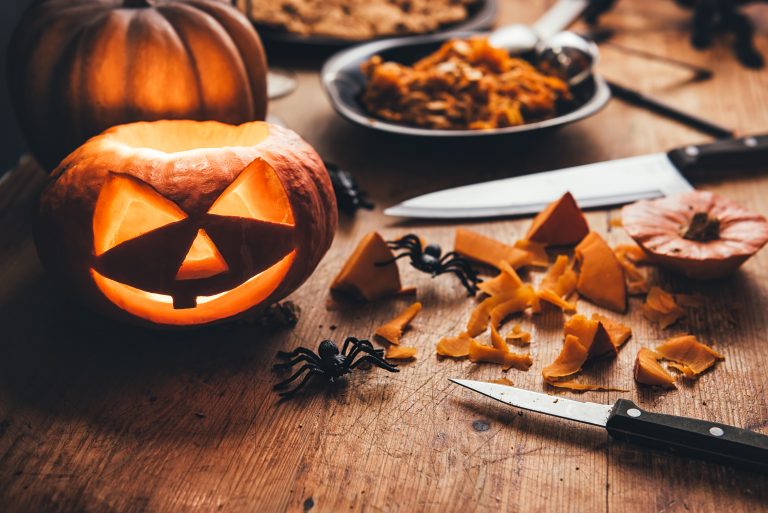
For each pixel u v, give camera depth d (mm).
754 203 826
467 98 879
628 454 600
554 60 942
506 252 748
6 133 973
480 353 667
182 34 745
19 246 782
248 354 677
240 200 678
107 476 591
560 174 844
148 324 662
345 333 695
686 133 932
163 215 664
